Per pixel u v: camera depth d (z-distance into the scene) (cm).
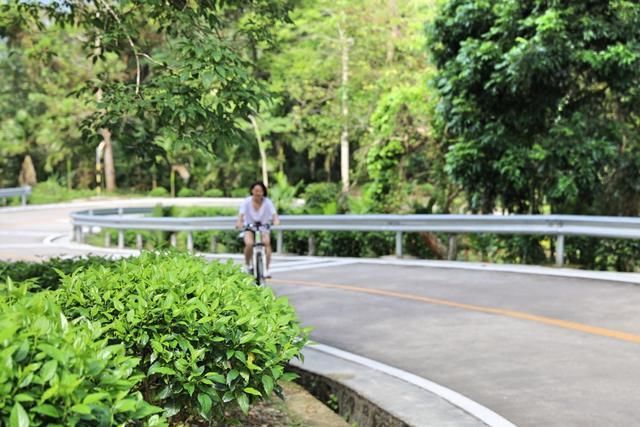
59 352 266
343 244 1911
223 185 5941
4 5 921
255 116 801
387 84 3044
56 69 4972
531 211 1675
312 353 769
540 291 1127
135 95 774
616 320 896
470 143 1670
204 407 425
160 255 700
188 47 740
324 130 3803
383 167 2203
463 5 1645
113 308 480
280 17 895
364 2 3631
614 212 1614
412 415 550
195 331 448
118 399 277
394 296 1139
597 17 1504
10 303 369
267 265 1194
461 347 786
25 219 3522
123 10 903
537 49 1447
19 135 5888
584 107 1608
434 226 1622
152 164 908
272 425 564
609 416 549
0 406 243
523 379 653
